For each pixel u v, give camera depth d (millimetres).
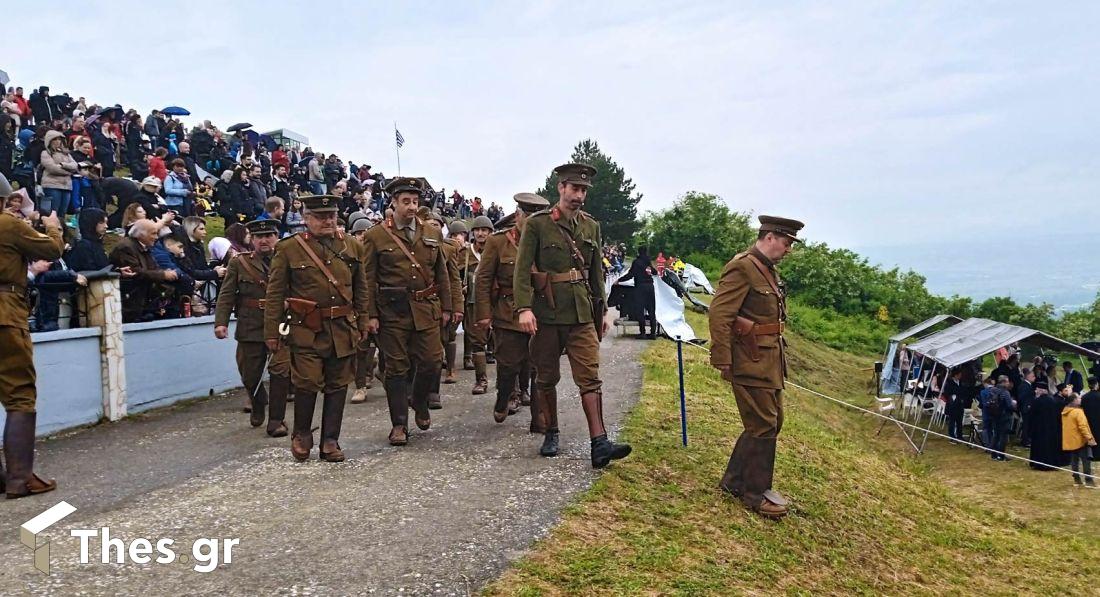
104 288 8398
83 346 8180
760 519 5801
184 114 25172
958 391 16062
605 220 69438
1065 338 32906
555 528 4730
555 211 6176
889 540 6570
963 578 6254
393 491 5445
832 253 40031
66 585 3947
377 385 10461
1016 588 6355
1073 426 12680
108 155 17828
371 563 4207
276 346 6277
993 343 16594
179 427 8109
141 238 9227
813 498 6770
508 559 4273
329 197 6324
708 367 12461
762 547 5305
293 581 3992
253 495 5434
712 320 5824
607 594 4035
